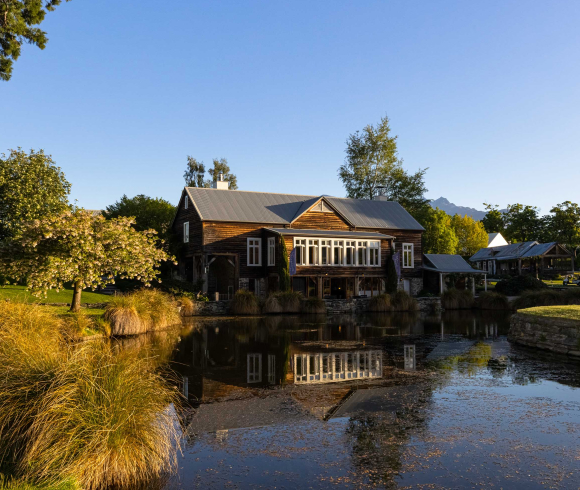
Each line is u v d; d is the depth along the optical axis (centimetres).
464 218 8494
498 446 700
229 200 3759
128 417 589
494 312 3181
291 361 1375
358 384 1087
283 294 3034
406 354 1494
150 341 1730
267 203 3900
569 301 2898
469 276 4491
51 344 939
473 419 825
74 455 556
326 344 1702
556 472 612
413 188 5519
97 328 1731
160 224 3953
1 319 1070
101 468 571
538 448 692
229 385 1080
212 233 3494
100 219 1869
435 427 784
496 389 1034
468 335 1964
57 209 2823
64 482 514
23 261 1747
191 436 746
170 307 2278
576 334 1436
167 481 591
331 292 3884
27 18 1545
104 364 655
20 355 681
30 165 2795
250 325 2330
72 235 1723
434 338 1869
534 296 3006
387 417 838
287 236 3438
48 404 575
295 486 576
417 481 588
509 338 1812
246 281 3597
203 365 1314
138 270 1959
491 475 603
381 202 4459
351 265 3672
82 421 573
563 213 7438
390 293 3375
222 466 634
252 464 640
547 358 1419
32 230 1727
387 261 3819
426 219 5716
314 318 2736
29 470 536
